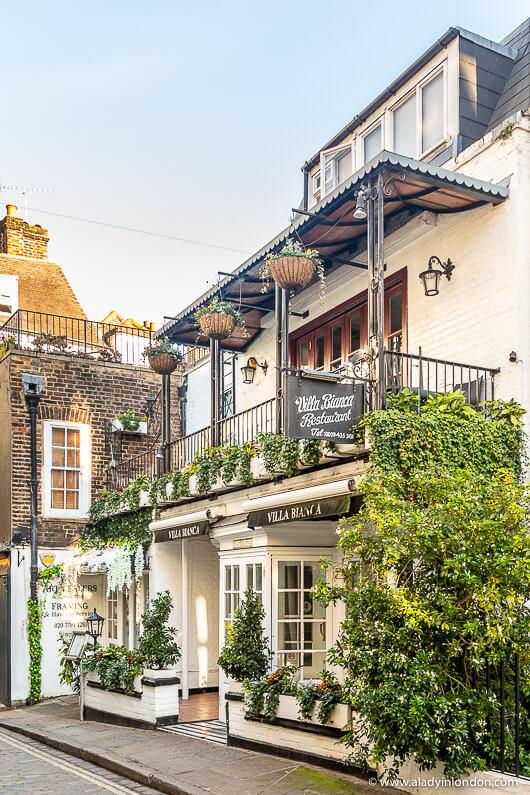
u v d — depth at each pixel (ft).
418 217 36.27
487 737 22.25
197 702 43.39
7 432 55.26
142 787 27.55
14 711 49.26
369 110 43.42
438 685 21.83
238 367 52.70
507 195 32.14
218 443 41.42
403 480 24.71
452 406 29.66
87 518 56.49
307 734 27.58
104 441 58.54
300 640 35.04
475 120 37.81
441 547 21.76
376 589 22.65
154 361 48.39
